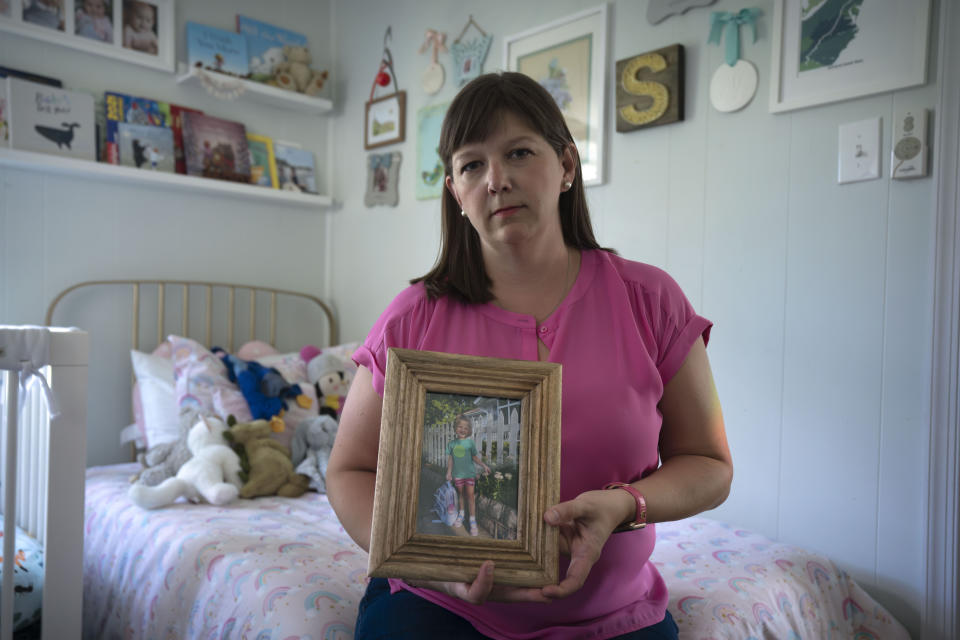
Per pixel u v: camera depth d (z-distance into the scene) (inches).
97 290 96.8
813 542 64.8
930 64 58.1
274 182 111.9
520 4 90.9
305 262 120.7
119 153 95.0
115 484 77.5
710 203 72.6
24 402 62.6
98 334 97.0
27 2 87.9
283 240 117.4
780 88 66.9
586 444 34.1
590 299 37.3
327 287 123.0
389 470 29.0
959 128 56.1
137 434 92.0
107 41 94.8
